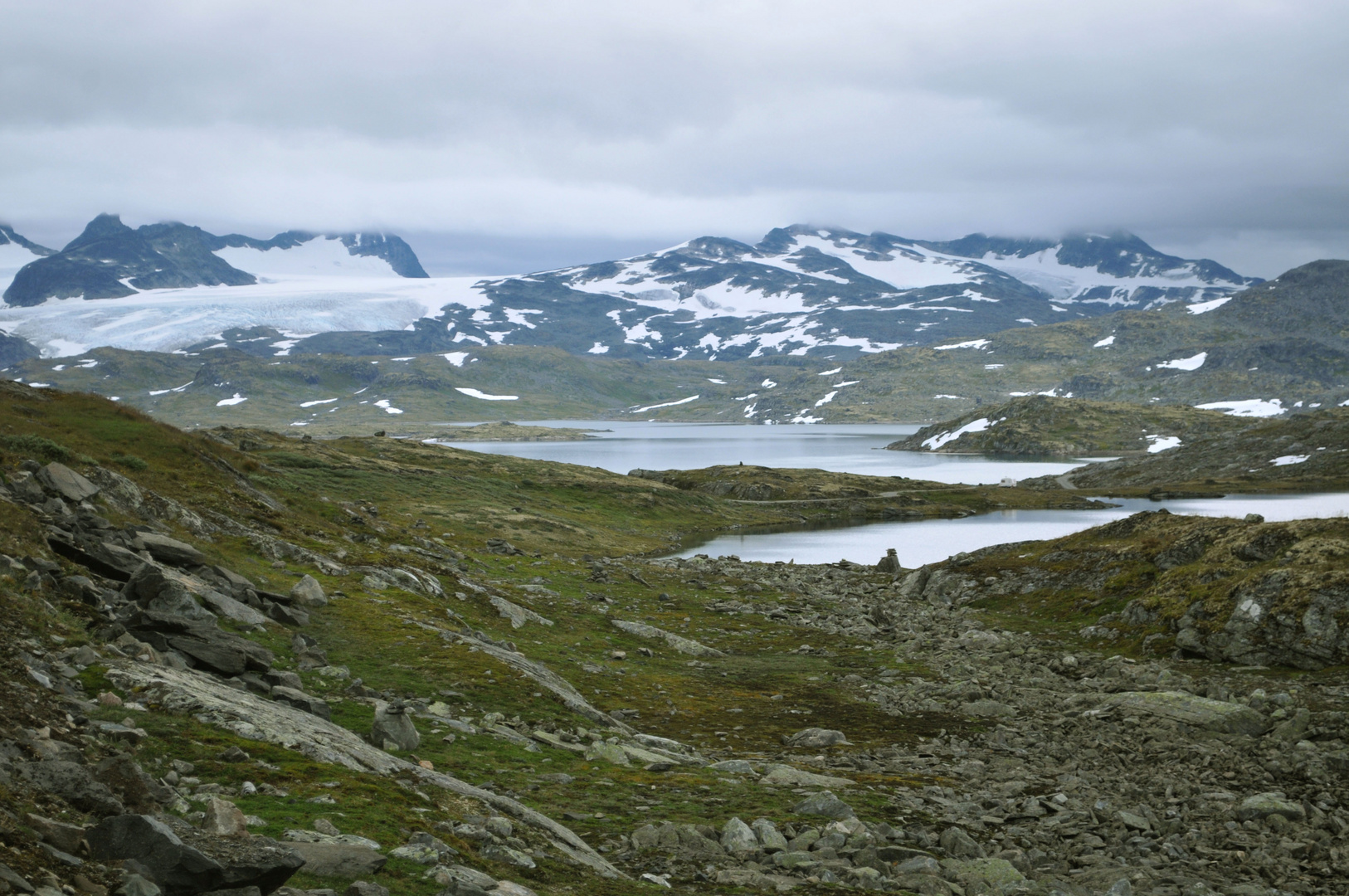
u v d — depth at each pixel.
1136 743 36.78
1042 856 23.70
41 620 23.12
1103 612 65.38
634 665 52.56
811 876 20.30
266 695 26.23
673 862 20.56
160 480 54.97
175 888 12.01
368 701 30.12
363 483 153.25
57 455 45.19
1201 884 21.61
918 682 51.41
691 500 199.12
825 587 92.94
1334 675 44.22
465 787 22.11
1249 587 51.78
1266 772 32.06
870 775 31.95
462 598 58.41
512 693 36.03
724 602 78.75
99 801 13.73
